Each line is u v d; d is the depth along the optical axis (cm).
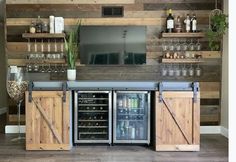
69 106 387
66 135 388
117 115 413
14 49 493
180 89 384
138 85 391
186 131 384
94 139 410
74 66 444
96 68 494
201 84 494
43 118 386
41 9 491
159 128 384
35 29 480
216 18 462
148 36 492
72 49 446
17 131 497
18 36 493
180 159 349
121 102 414
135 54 482
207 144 421
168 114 385
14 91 432
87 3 490
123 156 362
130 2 489
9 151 385
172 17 479
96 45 480
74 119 404
